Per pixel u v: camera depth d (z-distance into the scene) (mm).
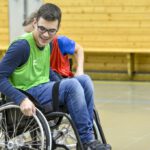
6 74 4672
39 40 4730
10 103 4680
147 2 11008
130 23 11141
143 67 11453
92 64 11656
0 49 11523
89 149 4629
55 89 4719
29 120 4695
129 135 6621
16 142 4758
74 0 11320
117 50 11141
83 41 11398
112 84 10969
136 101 8984
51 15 4609
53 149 4887
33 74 4848
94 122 4980
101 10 11242
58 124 4938
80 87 4703
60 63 5688
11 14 10578
